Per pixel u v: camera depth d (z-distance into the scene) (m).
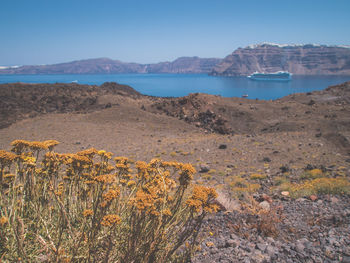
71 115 79.19
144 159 30.05
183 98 96.00
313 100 95.50
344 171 15.36
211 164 26.11
